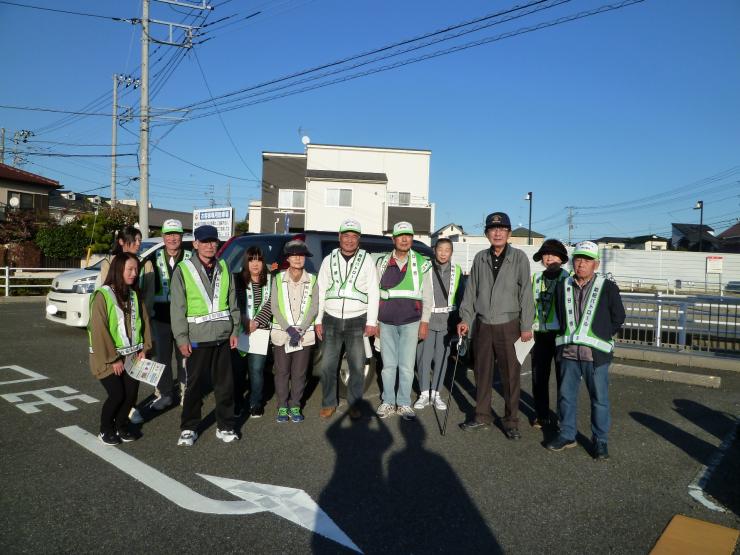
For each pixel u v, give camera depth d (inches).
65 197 1480.1
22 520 127.6
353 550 118.9
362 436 191.6
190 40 653.9
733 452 183.2
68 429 192.5
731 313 327.9
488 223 192.7
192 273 175.3
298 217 1360.7
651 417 222.1
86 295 377.7
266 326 204.8
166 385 216.1
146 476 153.9
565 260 207.3
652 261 1316.4
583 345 174.9
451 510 138.2
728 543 125.0
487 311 195.5
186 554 115.4
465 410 229.6
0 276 685.9
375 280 204.1
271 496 143.3
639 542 124.6
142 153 662.5
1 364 293.9
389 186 1364.4
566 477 160.7
